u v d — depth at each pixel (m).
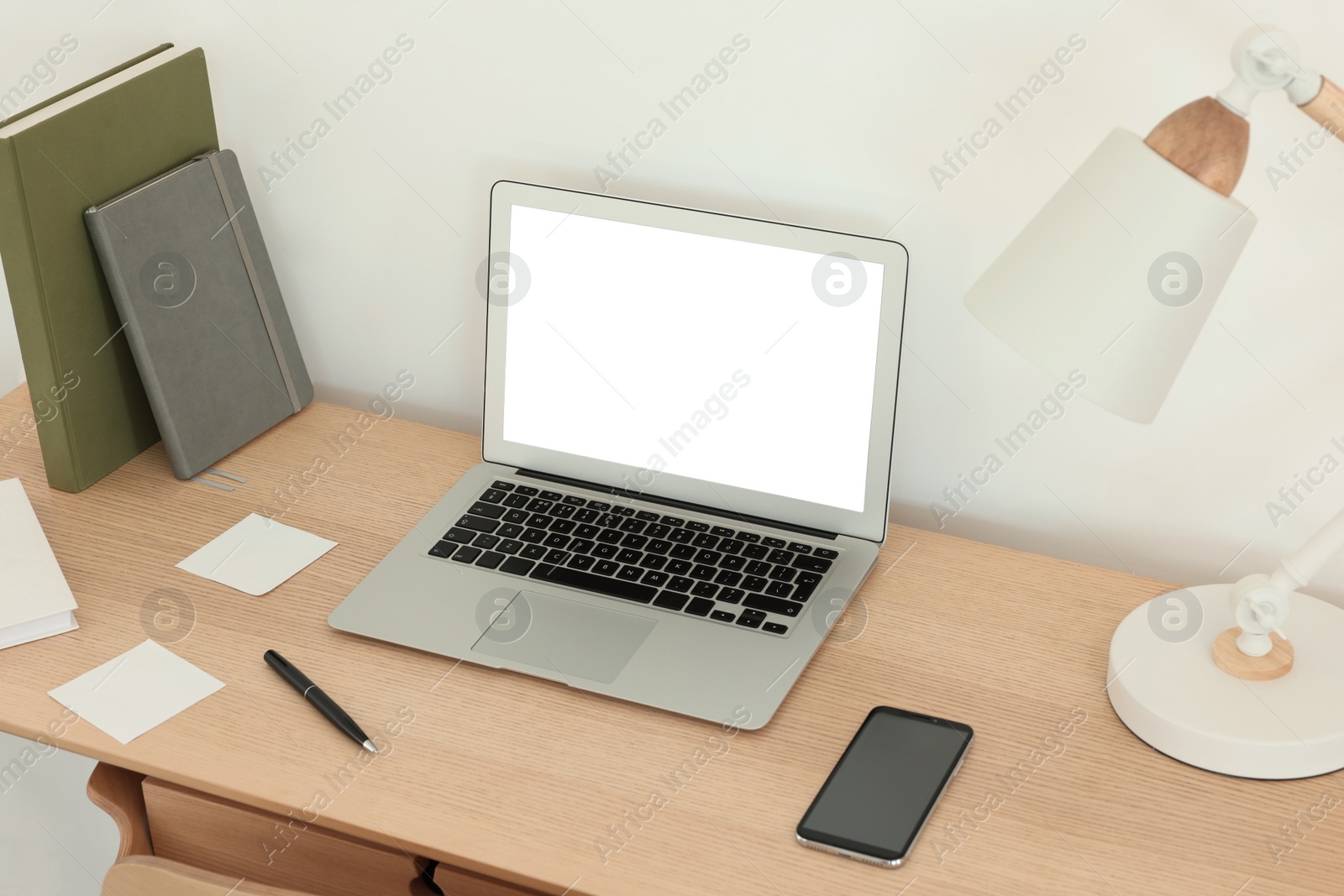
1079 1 1.00
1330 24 0.95
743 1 1.10
